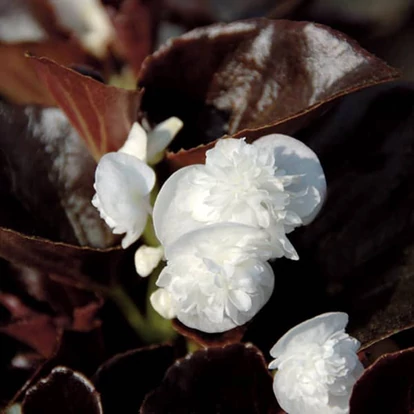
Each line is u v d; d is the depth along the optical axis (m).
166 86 0.37
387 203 0.37
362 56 0.35
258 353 0.34
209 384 0.34
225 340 0.35
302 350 0.33
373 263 0.36
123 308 0.37
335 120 0.37
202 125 0.38
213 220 0.33
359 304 0.36
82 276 0.36
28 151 0.37
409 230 0.36
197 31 0.37
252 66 0.37
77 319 0.37
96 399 0.34
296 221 0.34
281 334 0.36
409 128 0.37
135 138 0.36
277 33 0.36
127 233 0.35
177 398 0.34
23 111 0.38
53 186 0.37
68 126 0.38
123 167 0.34
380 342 0.36
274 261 0.37
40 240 0.35
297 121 0.35
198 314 0.34
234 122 0.37
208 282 0.33
